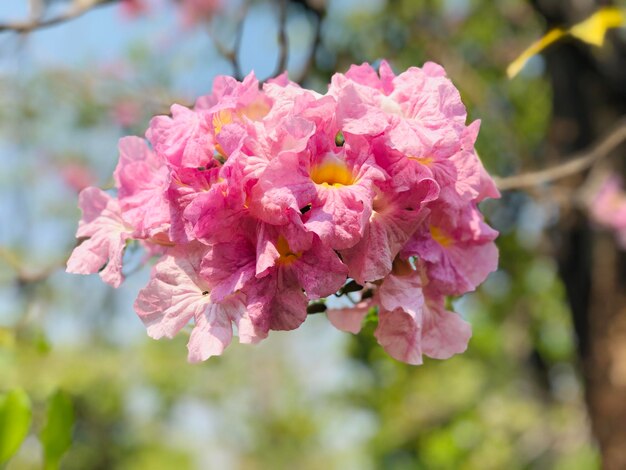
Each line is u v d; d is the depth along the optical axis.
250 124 1.44
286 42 2.60
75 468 12.09
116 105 5.30
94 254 1.65
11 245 6.63
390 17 6.35
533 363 8.32
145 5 6.66
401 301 1.51
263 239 1.39
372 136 1.46
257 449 17.25
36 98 5.77
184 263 1.52
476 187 1.60
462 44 7.26
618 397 4.15
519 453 7.92
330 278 1.38
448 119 1.53
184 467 14.67
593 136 4.51
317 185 1.41
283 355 15.95
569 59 4.57
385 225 1.46
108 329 9.39
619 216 4.37
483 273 1.69
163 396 10.67
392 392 8.88
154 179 1.62
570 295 4.57
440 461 8.06
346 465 17.14
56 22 2.67
